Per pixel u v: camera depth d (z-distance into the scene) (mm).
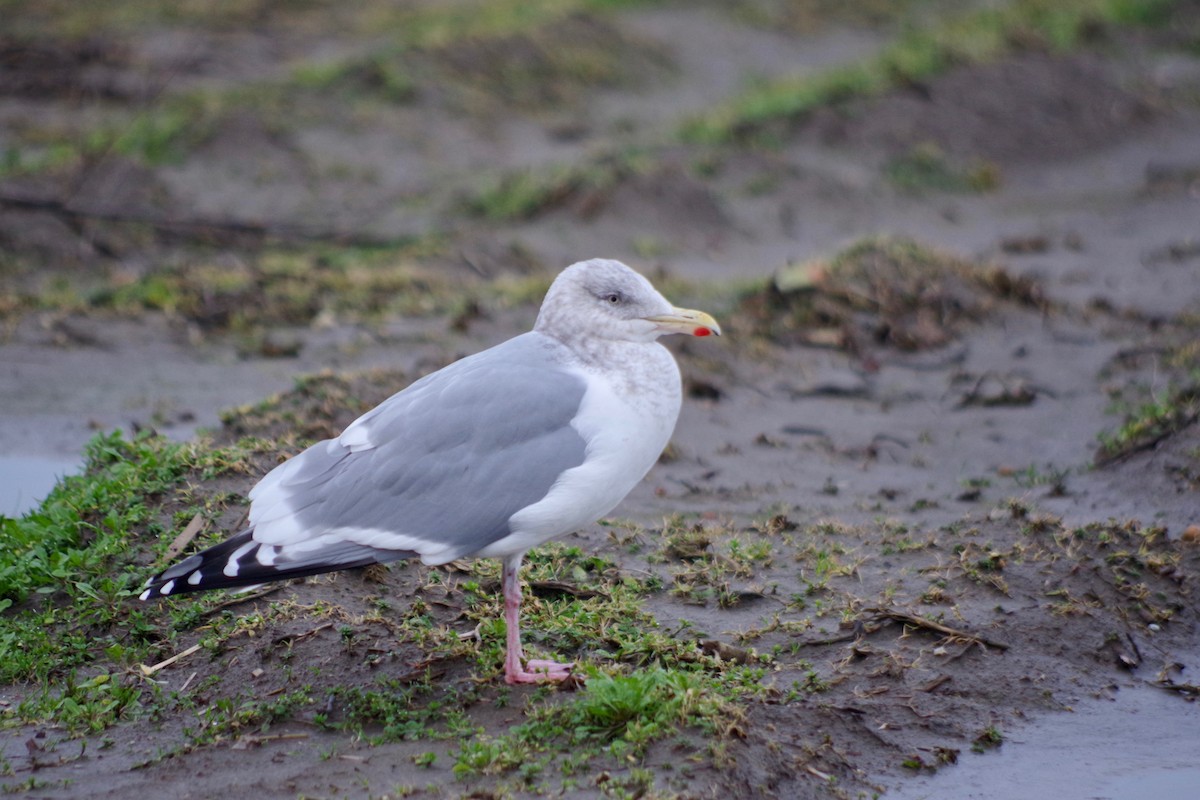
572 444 8211
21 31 25359
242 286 17312
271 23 27125
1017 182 23797
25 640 9086
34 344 15578
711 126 23859
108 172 20609
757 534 10852
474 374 8422
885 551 10492
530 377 8367
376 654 8750
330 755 7738
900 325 15820
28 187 19984
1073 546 10422
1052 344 15516
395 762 7633
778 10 30297
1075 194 23250
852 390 14414
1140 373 14578
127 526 10195
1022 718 8695
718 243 20516
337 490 8141
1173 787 8016
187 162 21391
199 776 7598
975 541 10609
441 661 8703
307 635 8906
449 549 8086
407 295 17312
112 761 7816
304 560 7984
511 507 8102
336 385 13266
